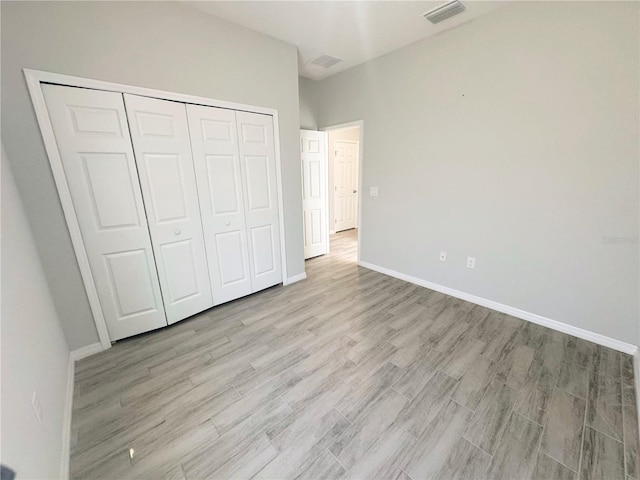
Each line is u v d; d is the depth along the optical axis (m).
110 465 1.29
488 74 2.36
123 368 1.92
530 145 2.23
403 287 3.24
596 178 1.98
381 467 1.26
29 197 1.73
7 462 0.81
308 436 1.41
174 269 2.40
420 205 3.10
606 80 1.85
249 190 2.79
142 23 1.96
